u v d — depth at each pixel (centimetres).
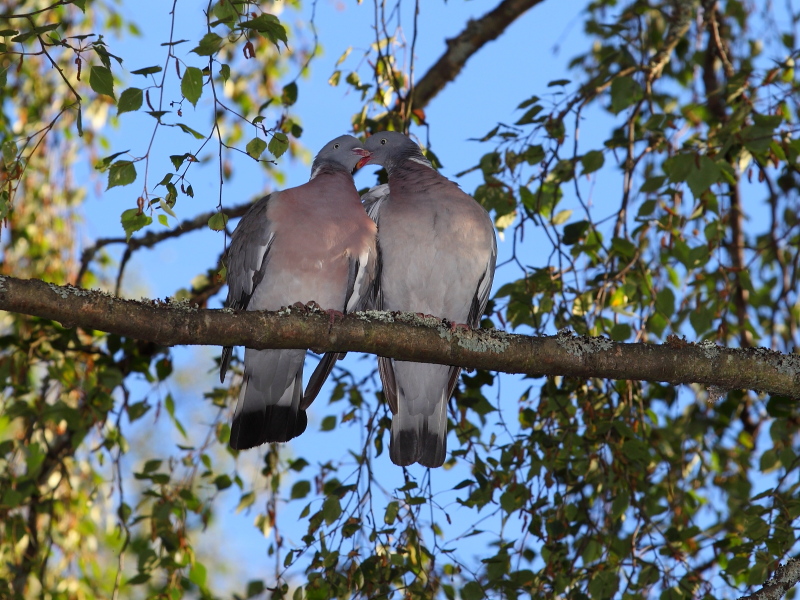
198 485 944
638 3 1075
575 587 802
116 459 956
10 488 938
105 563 1145
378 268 948
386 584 773
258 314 637
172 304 626
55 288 580
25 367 996
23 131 1111
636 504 867
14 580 925
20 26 1136
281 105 1068
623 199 973
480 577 830
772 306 1165
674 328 1014
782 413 891
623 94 945
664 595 809
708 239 912
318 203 885
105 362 1038
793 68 1048
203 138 588
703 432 1016
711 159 891
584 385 902
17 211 1093
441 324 677
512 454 839
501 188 950
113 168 591
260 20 592
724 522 988
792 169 1084
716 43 1098
